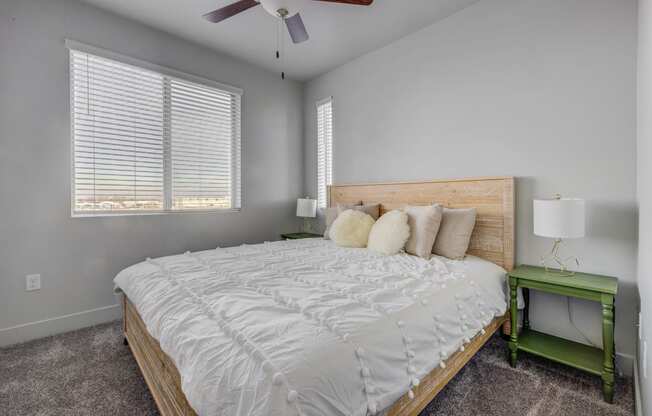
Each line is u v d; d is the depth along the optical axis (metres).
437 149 2.66
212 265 1.85
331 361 0.85
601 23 1.84
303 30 2.20
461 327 1.43
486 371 1.81
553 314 2.04
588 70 1.88
